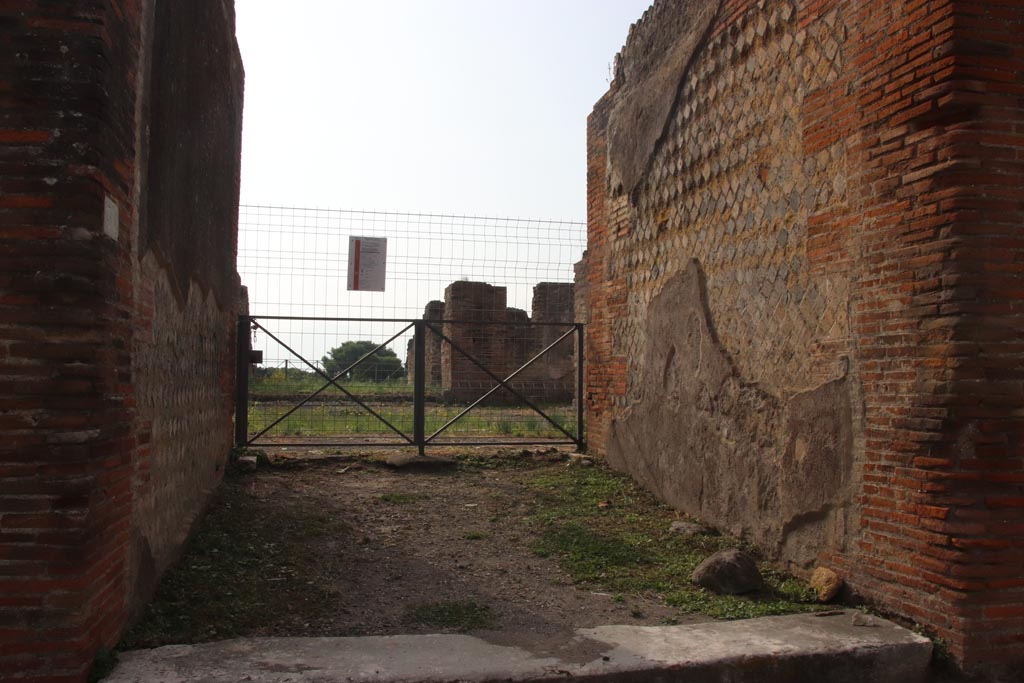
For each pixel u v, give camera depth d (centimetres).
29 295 306
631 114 786
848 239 455
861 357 442
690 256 659
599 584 491
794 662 365
